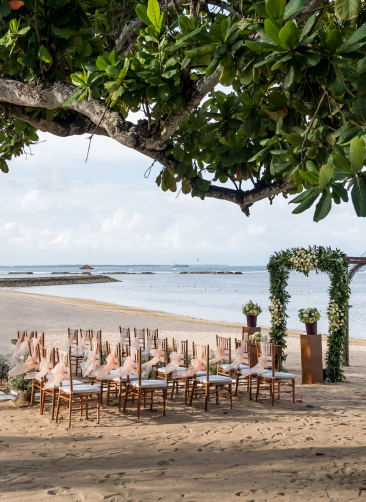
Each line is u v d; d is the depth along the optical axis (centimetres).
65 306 2655
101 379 664
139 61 308
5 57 353
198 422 601
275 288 1044
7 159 536
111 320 2156
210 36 264
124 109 331
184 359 781
